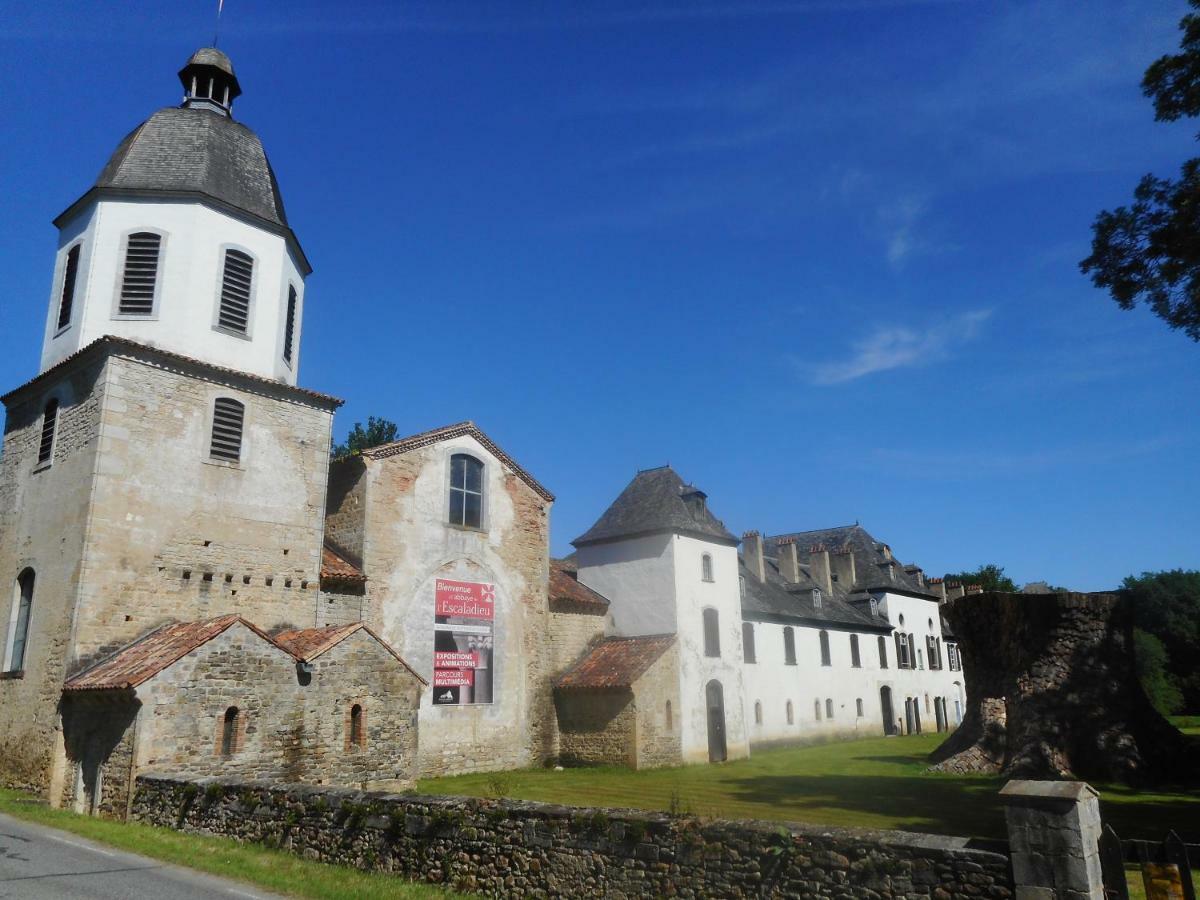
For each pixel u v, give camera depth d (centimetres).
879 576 4747
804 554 5147
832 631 4062
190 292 1956
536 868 927
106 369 1792
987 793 1886
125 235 1948
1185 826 1457
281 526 2023
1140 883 985
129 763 1422
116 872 998
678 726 2683
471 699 2392
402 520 2312
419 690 1916
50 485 1884
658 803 1738
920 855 734
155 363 1862
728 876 816
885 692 4422
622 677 2558
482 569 2503
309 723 1667
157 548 1797
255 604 1934
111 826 1305
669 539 2928
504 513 2620
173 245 1967
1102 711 2088
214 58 2256
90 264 1928
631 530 3006
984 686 2400
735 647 3092
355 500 2262
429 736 2253
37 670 1728
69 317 1959
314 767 1658
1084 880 661
